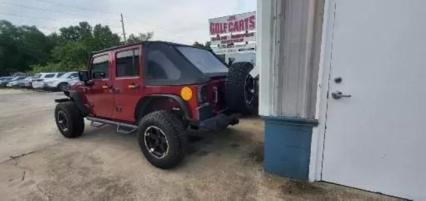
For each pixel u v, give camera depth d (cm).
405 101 211
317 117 245
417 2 194
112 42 3709
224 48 1005
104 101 400
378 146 228
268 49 254
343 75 228
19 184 297
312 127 251
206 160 334
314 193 245
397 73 209
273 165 284
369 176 238
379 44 211
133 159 355
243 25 945
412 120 212
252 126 475
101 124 441
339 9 220
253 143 388
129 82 350
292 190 252
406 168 221
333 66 231
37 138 491
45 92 1694
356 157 239
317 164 259
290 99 255
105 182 292
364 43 216
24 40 5584
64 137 485
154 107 354
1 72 5141
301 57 241
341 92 232
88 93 427
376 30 210
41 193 274
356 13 214
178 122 305
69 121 456
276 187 259
